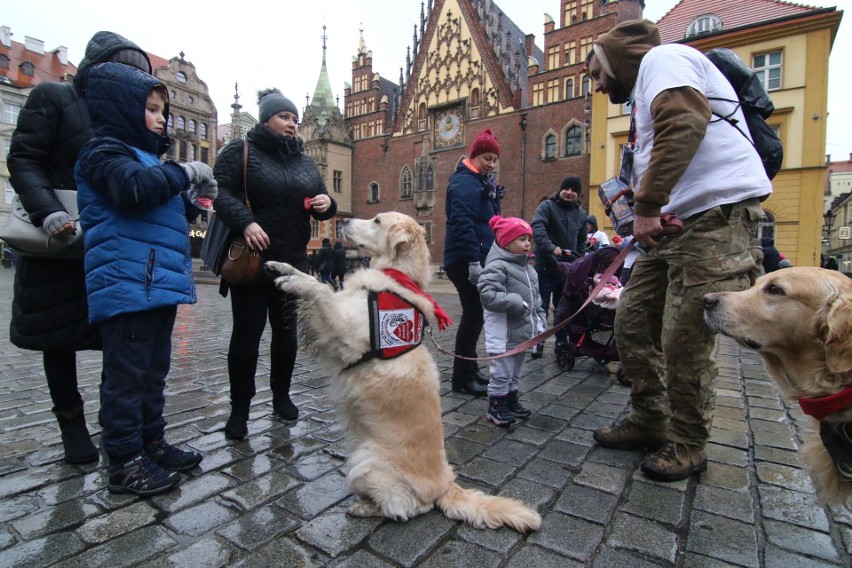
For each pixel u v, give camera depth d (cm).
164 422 284
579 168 3081
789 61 2127
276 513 235
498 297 360
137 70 262
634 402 321
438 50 3778
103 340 251
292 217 346
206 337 732
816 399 198
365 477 230
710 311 232
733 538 221
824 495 204
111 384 248
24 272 266
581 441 337
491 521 223
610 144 2581
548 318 953
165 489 251
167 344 280
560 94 3181
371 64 4328
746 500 255
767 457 310
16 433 331
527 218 3319
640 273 318
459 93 3678
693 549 212
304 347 262
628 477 282
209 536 215
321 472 280
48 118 264
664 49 266
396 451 233
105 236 244
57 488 255
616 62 304
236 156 330
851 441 189
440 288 2348
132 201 235
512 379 380
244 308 321
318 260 2058
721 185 258
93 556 199
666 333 280
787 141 2152
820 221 2105
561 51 3170
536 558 204
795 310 209
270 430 344
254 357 328
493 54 3472
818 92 2077
